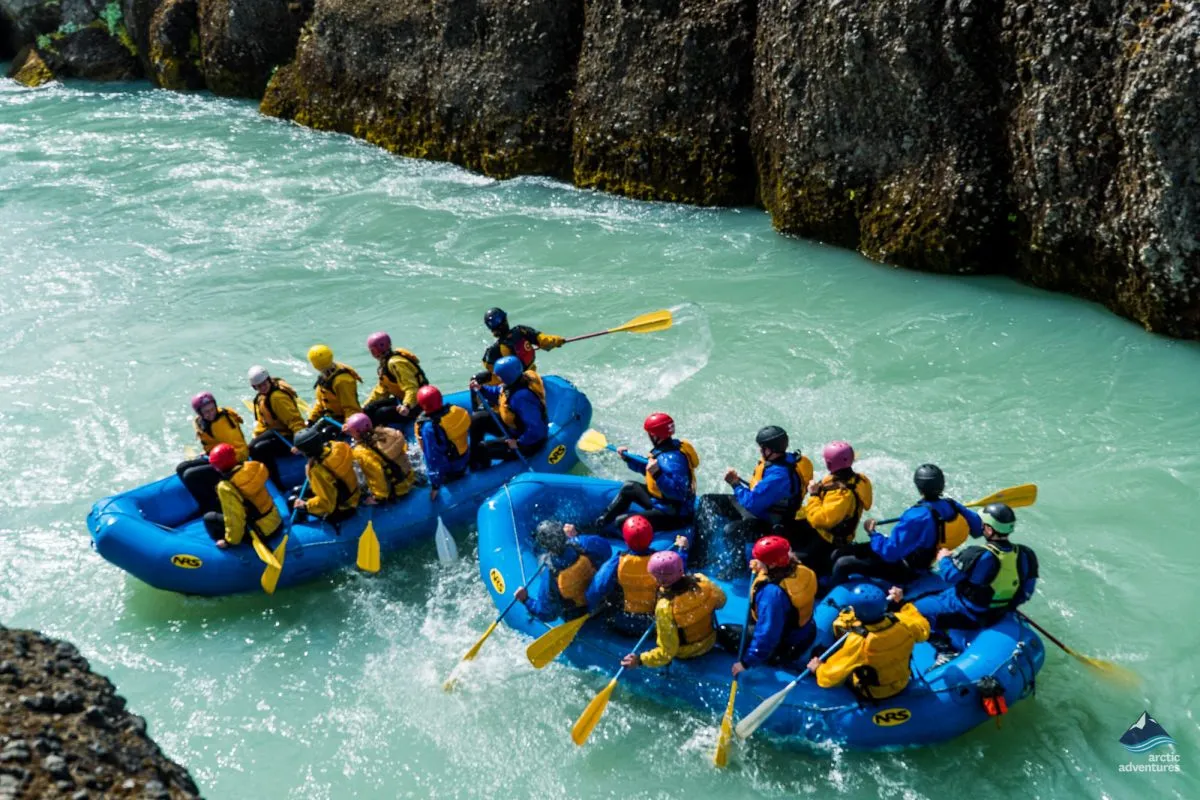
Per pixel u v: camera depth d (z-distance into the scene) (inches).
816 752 218.7
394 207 547.2
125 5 838.5
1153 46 344.2
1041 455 319.0
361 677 251.0
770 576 218.5
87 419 366.3
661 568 219.9
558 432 314.2
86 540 304.0
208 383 387.5
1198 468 307.3
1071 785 210.8
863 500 243.6
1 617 273.4
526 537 267.6
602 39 534.0
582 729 217.6
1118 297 389.1
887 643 206.2
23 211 560.7
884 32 414.9
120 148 663.8
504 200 549.6
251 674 253.3
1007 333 387.9
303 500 281.6
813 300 422.0
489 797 218.5
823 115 448.5
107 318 440.8
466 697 242.4
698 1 500.1
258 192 576.7
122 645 264.2
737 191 510.9
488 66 574.2
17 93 826.2
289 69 710.5
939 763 215.8
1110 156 371.2
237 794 219.6
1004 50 395.2
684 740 226.7
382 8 625.9
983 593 221.5
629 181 537.0
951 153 418.6
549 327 415.5
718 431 339.0
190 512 295.1
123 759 199.6
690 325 405.7
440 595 275.3
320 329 425.7
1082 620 252.1
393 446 282.5
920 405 348.8
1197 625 248.4
